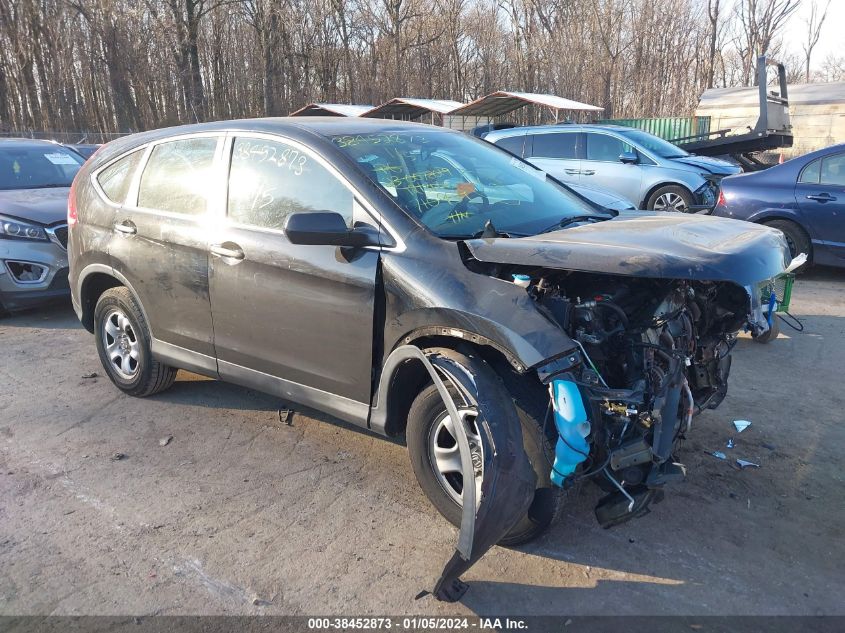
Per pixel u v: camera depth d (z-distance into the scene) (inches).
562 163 465.7
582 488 142.4
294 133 149.3
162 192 172.7
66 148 356.5
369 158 143.7
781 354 221.6
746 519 131.6
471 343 121.3
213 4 1210.6
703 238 124.3
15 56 1142.3
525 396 115.3
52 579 118.2
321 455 160.7
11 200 279.7
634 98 1411.2
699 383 142.8
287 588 115.3
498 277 120.0
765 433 165.8
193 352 170.4
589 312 118.5
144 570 120.2
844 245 307.9
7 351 241.0
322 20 1219.9
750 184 329.4
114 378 197.0
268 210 149.4
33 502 142.4
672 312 125.3
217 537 129.4
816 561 119.3
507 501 105.6
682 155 449.4
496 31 1435.8
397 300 126.0
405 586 115.3
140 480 150.6
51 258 270.7
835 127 916.0
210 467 155.9
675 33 1419.8
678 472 112.9
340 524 133.0
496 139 494.9
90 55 1178.6
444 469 124.9
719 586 113.7
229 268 153.4
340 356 137.8
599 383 113.5
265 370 154.8
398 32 1272.1
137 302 181.9
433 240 126.6
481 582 115.9
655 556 121.5
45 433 174.4
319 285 137.6
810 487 142.0
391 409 133.1
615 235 124.8
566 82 1312.7
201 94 1157.1
